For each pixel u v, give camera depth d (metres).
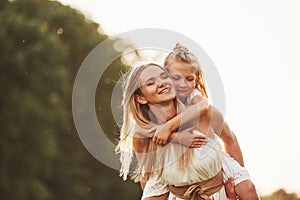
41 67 37.41
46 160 37.69
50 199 41.50
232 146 4.17
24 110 37.06
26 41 37.31
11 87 37.00
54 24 45.75
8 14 37.81
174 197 3.96
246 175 4.06
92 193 43.19
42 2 45.59
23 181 37.16
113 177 43.41
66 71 39.97
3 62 37.00
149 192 4.00
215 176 3.97
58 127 39.28
